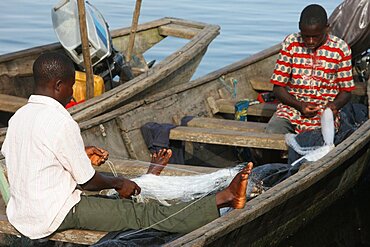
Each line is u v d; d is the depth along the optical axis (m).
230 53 22.91
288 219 9.44
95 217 7.89
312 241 10.11
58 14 13.72
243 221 7.90
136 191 8.21
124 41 16.03
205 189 8.88
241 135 11.22
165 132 11.55
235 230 7.99
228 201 8.05
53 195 7.62
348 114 12.05
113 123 11.41
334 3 31.81
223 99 13.52
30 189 7.55
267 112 12.98
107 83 13.85
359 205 11.25
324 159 9.71
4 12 28.86
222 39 24.69
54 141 7.45
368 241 10.38
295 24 27.47
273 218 8.89
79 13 11.89
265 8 31.06
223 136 11.28
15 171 7.66
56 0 32.09
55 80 7.61
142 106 11.95
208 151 12.36
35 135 7.48
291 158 10.70
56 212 7.62
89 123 10.94
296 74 11.27
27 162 7.55
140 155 11.52
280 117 11.41
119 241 7.66
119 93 11.95
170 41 24.19
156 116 12.06
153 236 7.90
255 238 8.77
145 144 11.71
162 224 8.01
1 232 8.28
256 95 14.42
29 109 7.61
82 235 7.87
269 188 9.12
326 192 10.26
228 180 9.04
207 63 21.72
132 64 15.28
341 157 9.77
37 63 7.63
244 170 7.94
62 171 7.66
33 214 7.61
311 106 11.00
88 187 7.71
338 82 11.23
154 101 12.16
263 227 8.77
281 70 11.30
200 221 8.00
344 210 11.05
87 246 8.64
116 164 10.07
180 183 8.92
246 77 14.36
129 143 11.41
